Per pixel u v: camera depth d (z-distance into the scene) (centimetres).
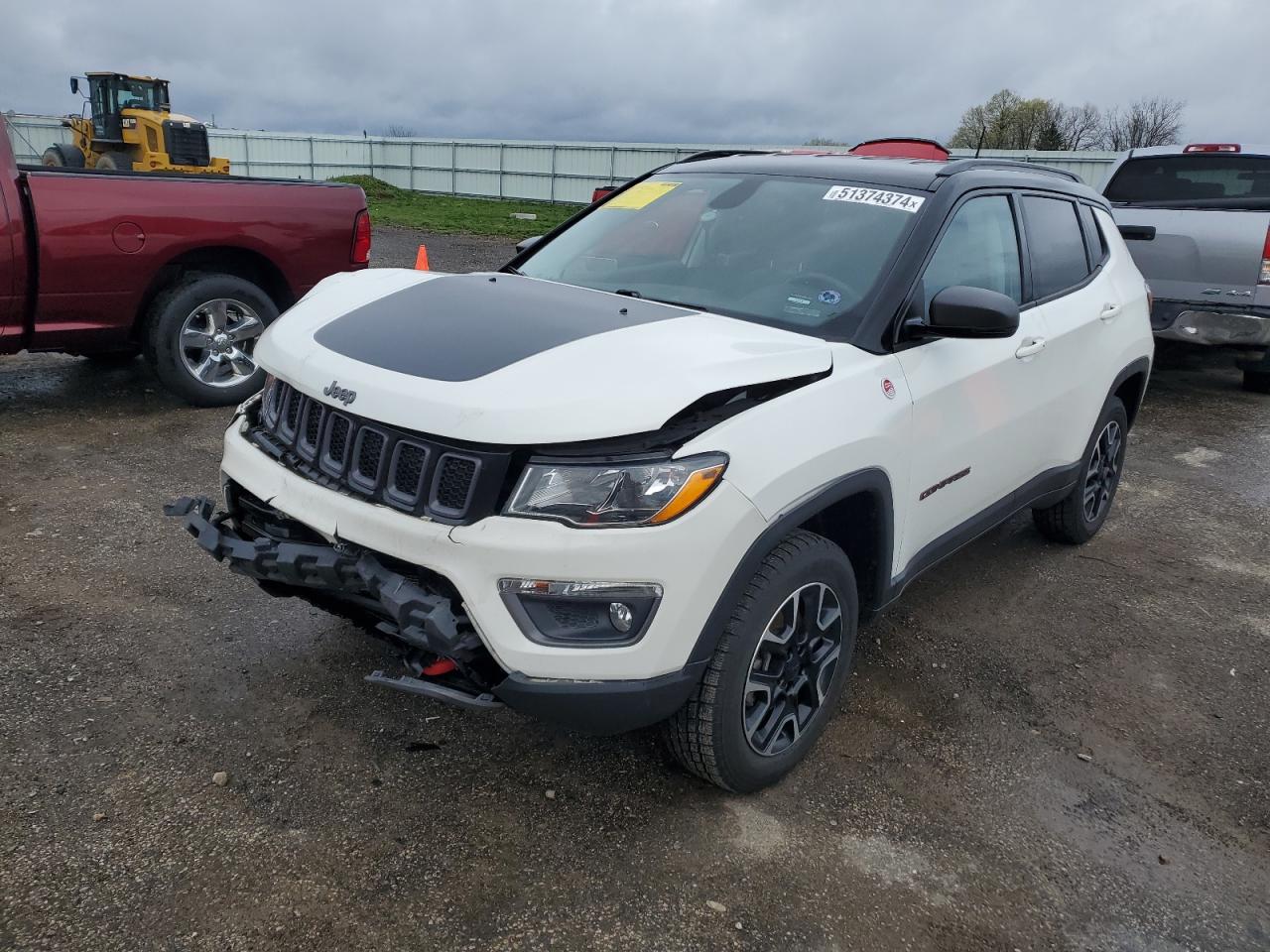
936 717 340
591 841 265
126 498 473
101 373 702
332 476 263
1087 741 334
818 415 269
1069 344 411
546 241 410
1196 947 246
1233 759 330
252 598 382
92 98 2033
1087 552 505
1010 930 246
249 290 623
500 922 235
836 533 315
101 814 260
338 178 3625
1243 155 850
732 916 242
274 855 251
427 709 319
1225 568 494
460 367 253
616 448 235
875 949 237
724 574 244
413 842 260
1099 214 485
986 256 368
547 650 232
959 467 343
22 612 359
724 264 344
